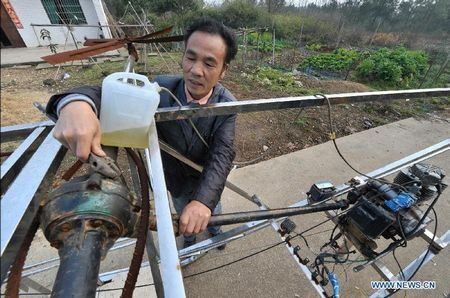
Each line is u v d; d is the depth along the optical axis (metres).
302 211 1.07
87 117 0.56
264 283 1.88
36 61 7.45
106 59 7.84
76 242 0.43
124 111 0.63
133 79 0.66
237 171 3.04
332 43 14.97
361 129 4.41
